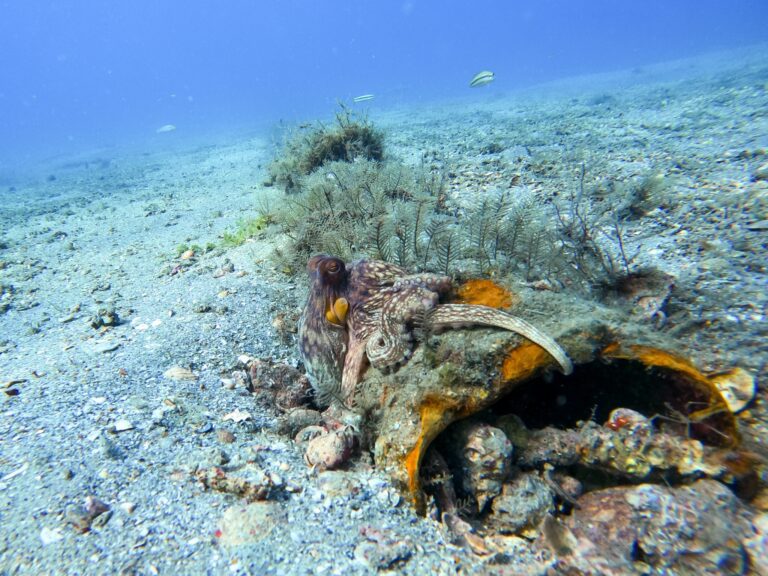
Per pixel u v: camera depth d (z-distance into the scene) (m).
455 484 0.44
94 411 0.53
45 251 1.45
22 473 0.43
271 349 0.74
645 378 0.43
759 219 0.89
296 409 0.57
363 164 1.25
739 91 2.69
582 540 0.39
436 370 0.45
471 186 1.40
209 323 0.78
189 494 0.41
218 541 0.37
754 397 0.46
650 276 0.64
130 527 0.37
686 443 0.41
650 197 1.06
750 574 0.35
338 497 0.42
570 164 1.52
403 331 0.48
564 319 0.44
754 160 1.28
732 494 0.39
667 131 1.97
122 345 0.73
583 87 5.64
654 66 7.32
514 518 0.42
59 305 0.97
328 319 0.54
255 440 0.51
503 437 0.43
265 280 0.95
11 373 0.65
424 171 1.29
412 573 0.35
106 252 1.37
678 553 0.37
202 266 1.08
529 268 0.67
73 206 2.34
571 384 0.47
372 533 0.38
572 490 0.44
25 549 0.35
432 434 0.42
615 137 2.00
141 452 0.46
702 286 0.68
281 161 1.80
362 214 0.98
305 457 0.48
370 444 0.49
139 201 2.23
